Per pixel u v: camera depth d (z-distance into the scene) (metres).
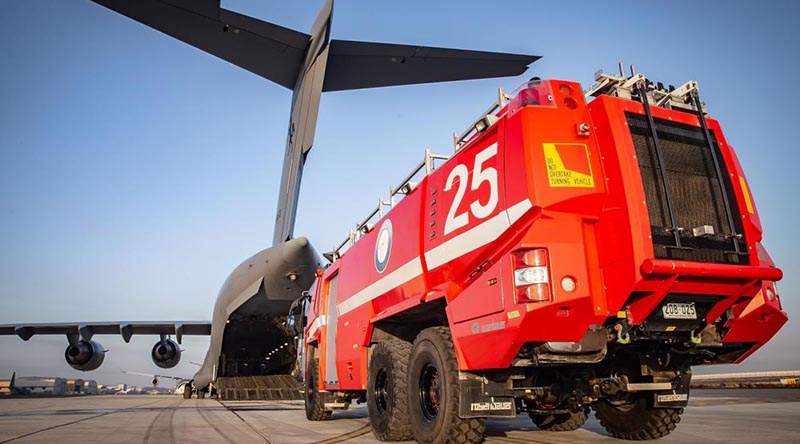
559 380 4.93
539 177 3.94
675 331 4.20
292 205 18.39
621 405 5.62
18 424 9.39
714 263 4.02
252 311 23.31
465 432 4.61
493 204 4.36
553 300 3.75
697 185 4.25
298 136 16.47
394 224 6.46
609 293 3.95
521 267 3.89
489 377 4.65
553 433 6.58
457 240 4.84
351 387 7.62
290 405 19.06
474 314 4.40
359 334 7.29
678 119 4.44
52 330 33.12
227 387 26.31
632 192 3.92
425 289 5.47
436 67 13.84
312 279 20.88
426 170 5.88
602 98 4.21
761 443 5.03
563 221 3.99
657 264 3.68
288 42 14.36
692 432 6.07
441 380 4.81
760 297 4.32
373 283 6.92
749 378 24.80
